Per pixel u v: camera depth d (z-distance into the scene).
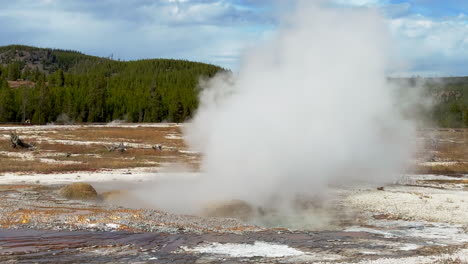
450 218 21.62
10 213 19.11
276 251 15.20
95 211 20.27
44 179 30.33
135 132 71.94
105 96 122.44
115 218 19.08
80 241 15.73
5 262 13.28
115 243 15.66
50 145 49.78
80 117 113.25
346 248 15.84
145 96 129.38
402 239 17.47
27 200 22.45
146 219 19.19
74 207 21.08
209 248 15.42
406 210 23.25
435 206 24.22
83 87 135.12
